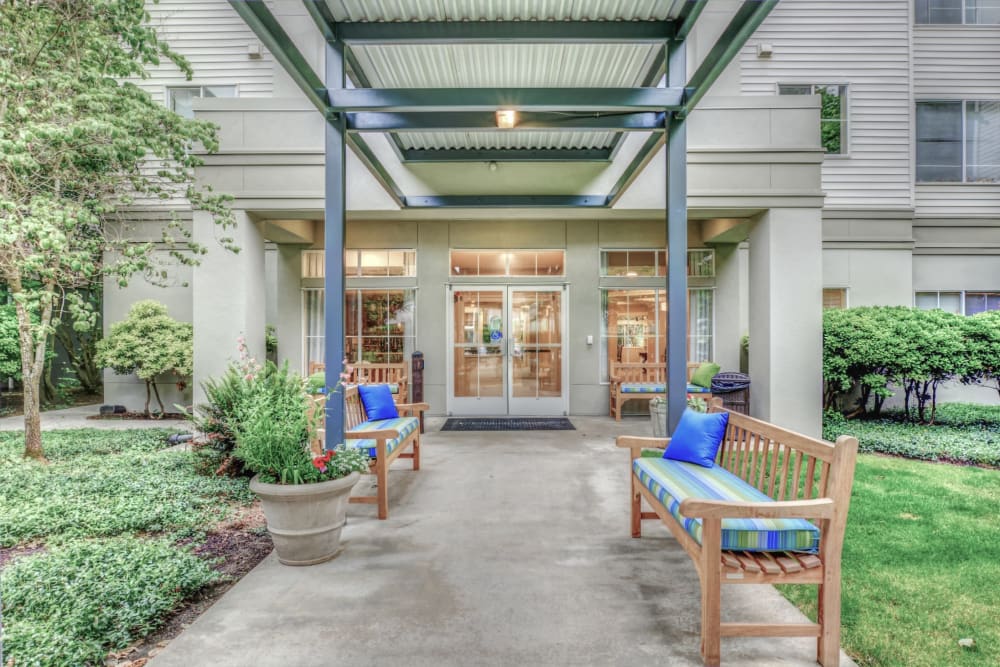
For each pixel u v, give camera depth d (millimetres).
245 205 6602
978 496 4188
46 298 5027
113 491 4312
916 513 3812
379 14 3568
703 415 3469
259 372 3941
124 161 5379
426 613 2539
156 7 8828
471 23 3625
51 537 3391
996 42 9039
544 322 8633
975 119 9070
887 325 7012
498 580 2883
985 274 8875
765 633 2152
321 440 3951
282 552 3076
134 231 8523
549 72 4414
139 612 2434
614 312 8633
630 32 3686
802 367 6395
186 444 6023
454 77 4461
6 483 4492
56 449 5910
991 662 2143
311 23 4648
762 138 6566
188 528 3611
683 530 2508
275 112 6656
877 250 8625
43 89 4832
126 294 8852
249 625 2432
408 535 3547
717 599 2143
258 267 6949
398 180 7125
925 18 9117
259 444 3145
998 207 8984
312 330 8844
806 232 6461
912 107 8750
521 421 8047
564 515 3930
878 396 7844
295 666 2127
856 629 2377
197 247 6008
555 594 2723
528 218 8250
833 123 8766
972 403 8719
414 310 8625
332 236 3926
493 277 8562
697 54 6520
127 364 8109
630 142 6641
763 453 2990
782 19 8758
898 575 2865
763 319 6555
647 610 2566
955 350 6555
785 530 2234
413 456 5207
